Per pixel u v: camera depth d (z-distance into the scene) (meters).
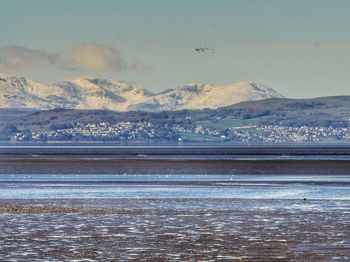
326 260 106.88
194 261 107.56
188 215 160.50
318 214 161.50
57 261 107.62
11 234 131.88
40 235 130.75
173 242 123.50
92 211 168.62
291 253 112.81
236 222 148.00
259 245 120.19
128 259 109.00
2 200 198.50
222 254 112.62
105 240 125.56
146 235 131.00
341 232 133.00
